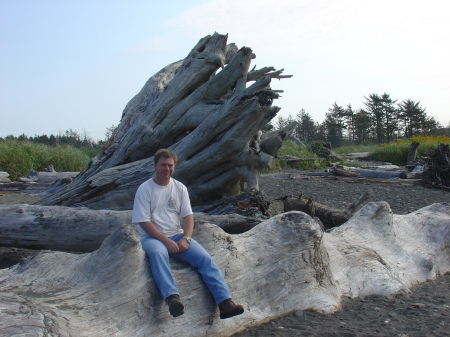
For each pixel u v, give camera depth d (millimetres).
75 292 3547
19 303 3188
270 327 4223
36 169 20141
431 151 17719
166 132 9594
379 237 6281
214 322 3947
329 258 5234
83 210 7000
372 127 82188
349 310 4785
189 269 3998
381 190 15336
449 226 7020
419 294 5473
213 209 7855
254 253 4602
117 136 10398
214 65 9750
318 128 88000
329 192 14664
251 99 8164
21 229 6770
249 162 8539
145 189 3986
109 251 3770
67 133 41688
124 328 3457
